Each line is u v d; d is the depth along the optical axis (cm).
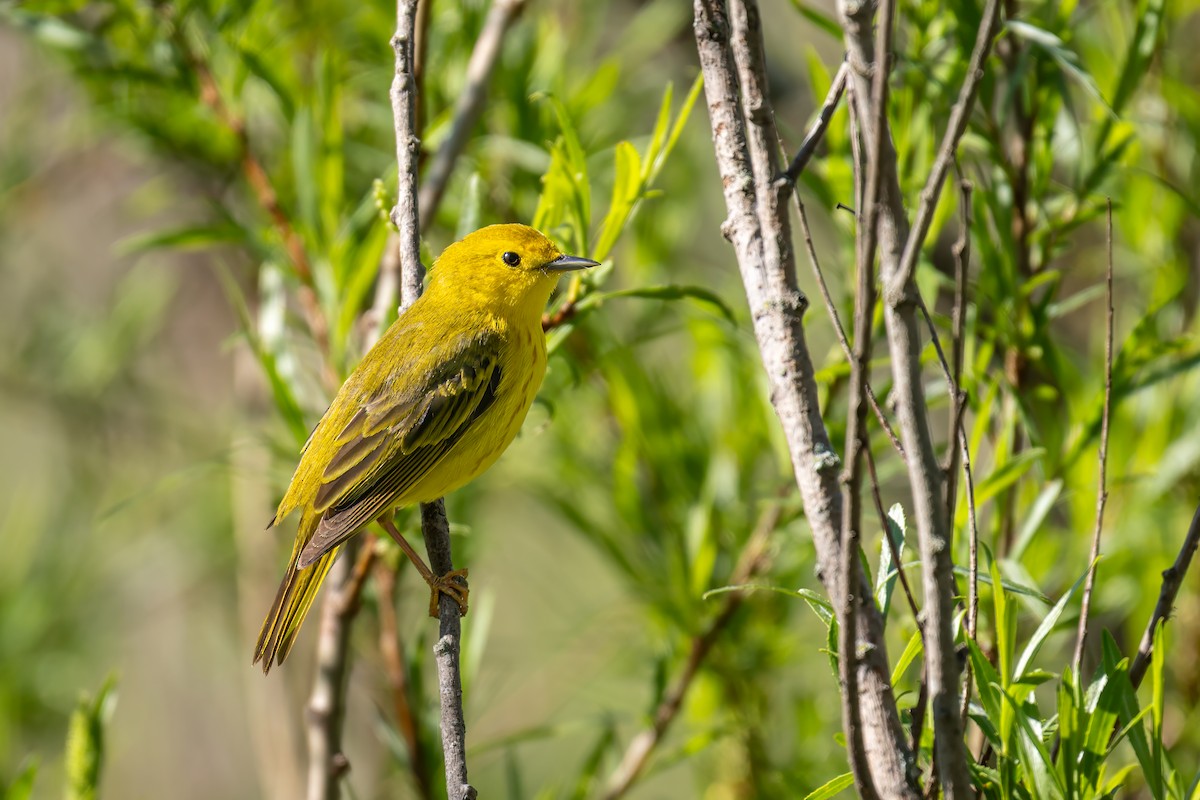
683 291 891
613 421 1248
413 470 946
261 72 1065
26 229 1752
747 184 641
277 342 1033
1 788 1353
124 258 1822
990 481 843
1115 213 1148
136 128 1296
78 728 872
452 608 829
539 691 1481
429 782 1018
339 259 1038
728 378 1169
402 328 967
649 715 1050
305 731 1343
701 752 1148
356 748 1470
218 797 1734
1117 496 1070
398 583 1091
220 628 1766
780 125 1028
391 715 1141
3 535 1515
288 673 1348
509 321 995
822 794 642
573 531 1322
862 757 552
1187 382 1090
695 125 1361
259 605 1397
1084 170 975
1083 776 606
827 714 1125
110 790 1694
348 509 926
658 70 1527
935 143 984
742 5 600
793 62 1530
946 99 956
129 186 1808
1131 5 1136
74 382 1647
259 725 1355
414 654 1036
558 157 911
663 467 1138
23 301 1764
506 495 1577
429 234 1117
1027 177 967
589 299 923
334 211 1081
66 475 1775
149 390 1711
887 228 550
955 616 668
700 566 1070
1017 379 973
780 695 1165
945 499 583
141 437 1716
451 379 959
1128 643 1071
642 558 1141
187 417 1725
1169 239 1154
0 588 1483
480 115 1107
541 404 1050
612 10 1639
